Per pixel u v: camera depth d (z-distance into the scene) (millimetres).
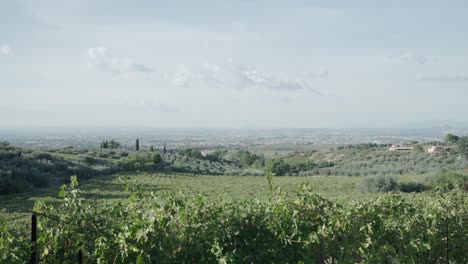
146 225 5238
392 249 6078
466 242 7113
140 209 6137
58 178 41031
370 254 6109
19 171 34750
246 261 5969
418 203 7793
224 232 5930
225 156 112188
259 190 41594
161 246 5258
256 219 6293
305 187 6535
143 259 5133
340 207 6332
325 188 42875
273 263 6012
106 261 5496
